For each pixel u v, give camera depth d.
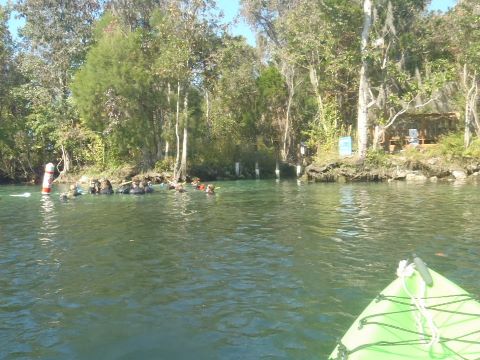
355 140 38.56
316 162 35.06
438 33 39.53
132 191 25.34
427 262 9.30
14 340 6.11
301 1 43.41
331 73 39.12
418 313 5.46
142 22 43.72
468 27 36.31
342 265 9.20
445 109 40.00
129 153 39.59
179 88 35.19
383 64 35.41
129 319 6.73
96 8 45.97
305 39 39.34
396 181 31.84
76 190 24.83
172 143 38.62
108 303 7.36
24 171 43.22
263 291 7.77
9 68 43.44
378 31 36.47
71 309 7.12
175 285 8.16
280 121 47.75
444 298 5.65
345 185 29.70
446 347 4.95
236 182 35.38
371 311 5.59
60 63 41.72
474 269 8.79
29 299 7.57
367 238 11.70
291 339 6.00
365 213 16.03
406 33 38.03
